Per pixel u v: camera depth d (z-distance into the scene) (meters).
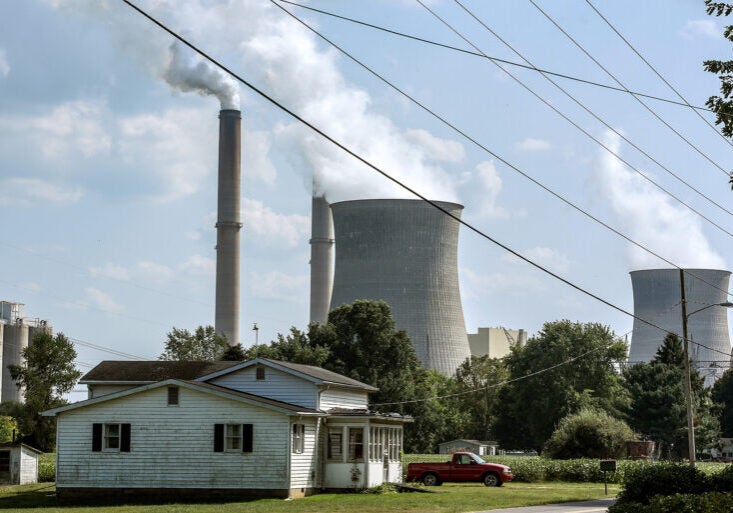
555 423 126.56
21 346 186.00
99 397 52.38
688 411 58.38
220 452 51.38
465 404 157.88
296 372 56.00
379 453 57.22
